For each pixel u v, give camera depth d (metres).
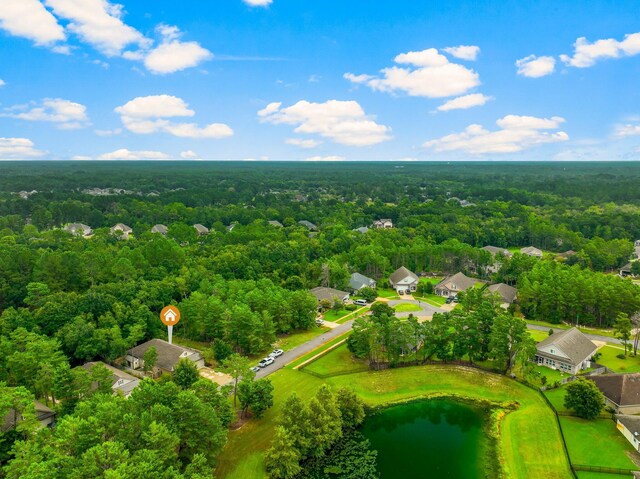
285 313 98.25
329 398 62.34
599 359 87.44
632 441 60.28
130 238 171.25
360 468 57.09
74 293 96.19
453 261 157.50
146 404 52.19
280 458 54.12
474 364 83.88
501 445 61.75
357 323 85.00
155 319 92.06
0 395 52.19
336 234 189.75
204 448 51.25
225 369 70.25
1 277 100.94
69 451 44.28
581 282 107.62
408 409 71.50
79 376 60.81
